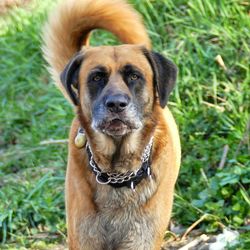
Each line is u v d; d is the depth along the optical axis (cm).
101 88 680
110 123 665
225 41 1106
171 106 1027
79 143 696
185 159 948
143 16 1180
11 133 1157
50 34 820
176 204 877
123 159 690
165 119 729
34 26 1301
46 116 1141
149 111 697
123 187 695
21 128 1162
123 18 801
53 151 1051
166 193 711
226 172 890
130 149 690
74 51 821
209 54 1090
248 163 897
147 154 698
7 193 960
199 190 898
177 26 1158
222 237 803
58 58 817
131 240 703
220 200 869
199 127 994
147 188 699
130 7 809
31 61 1253
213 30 1120
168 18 1183
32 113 1171
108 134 675
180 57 1085
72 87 707
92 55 693
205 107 1020
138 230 701
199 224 862
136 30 805
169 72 704
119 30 809
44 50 827
